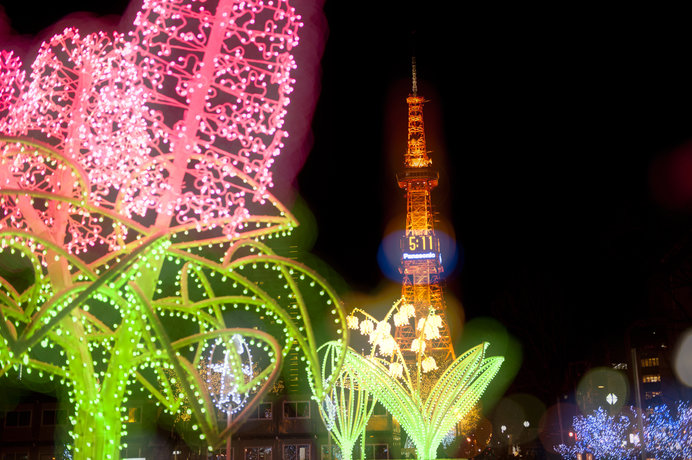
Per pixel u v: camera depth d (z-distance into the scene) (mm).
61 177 16281
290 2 17062
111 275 13797
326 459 53812
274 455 53781
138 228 15422
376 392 35500
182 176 16047
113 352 16172
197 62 16391
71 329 15922
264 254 16172
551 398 65500
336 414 41906
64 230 16469
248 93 16328
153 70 16109
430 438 35156
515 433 109188
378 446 54781
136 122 15828
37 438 52031
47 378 50938
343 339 16438
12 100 17188
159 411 52125
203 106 16156
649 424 43875
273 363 15297
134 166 15984
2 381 50938
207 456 53938
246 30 16578
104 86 16219
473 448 72438
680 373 48250
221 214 15961
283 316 15734
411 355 69938
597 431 54812
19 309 15641
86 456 15750
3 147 16250
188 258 15484
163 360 17734
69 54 16703
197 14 16562
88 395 16000
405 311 35531
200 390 14320
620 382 74938
